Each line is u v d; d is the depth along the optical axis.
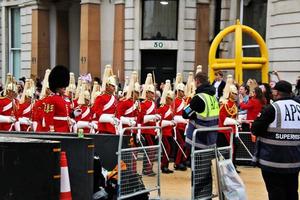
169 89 25.03
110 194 15.63
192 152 15.57
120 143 15.30
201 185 15.95
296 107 14.81
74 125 24.84
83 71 49.31
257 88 24.95
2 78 62.38
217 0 45.62
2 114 25.20
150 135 23.77
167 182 21.89
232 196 15.56
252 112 25.05
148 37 47.12
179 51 46.38
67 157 14.09
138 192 16.02
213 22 46.03
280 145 14.60
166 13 46.88
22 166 12.66
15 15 61.75
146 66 47.47
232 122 22.98
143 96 24.42
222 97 23.78
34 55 56.47
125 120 23.62
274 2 36.97
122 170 15.57
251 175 23.78
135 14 46.88
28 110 26.14
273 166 14.66
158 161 17.06
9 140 12.99
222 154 17.05
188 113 17.84
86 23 49.06
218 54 42.41
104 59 49.53
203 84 18.34
